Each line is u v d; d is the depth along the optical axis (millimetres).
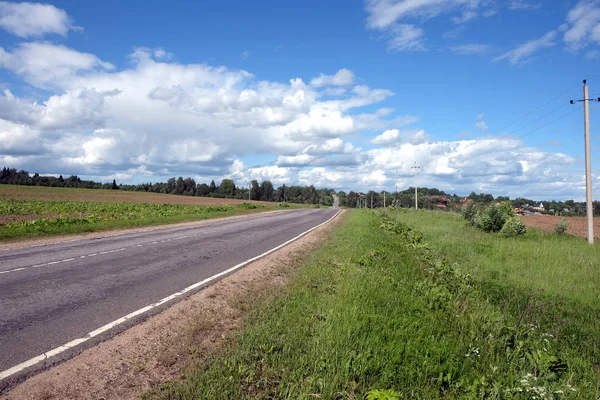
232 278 8695
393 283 8492
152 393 3678
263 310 6160
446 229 24562
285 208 68062
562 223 22219
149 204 57969
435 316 6625
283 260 11438
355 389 3967
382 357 4570
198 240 15875
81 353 4500
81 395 3631
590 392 4633
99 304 6395
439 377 4340
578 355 6258
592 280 11188
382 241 16438
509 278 11375
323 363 4250
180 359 4457
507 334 6141
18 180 124125
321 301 6711
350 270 9383
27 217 27156
